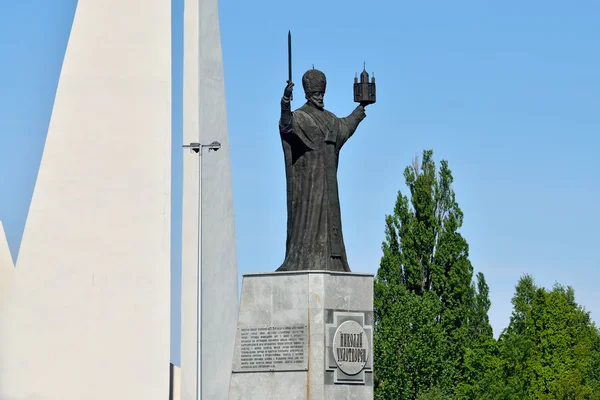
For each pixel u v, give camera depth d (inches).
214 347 1893.5
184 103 1910.7
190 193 1888.5
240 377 1398.9
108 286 1822.1
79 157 1839.3
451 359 3186.5
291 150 1448.1
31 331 1817.2
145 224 1830.7
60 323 1819.6
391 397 3034.0
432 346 3048.7
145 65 1852.9
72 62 1852.9
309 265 1411.2
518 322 4042.8
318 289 1386.6
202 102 1936.5
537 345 3280.0
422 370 3031.5
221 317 1911.9
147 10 1861.5
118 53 1854.1
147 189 1834.4
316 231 1425.9
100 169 1836.9
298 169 1445.6
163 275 1823.3
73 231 1830.7
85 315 1817.2
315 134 1440.7
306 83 1469.0
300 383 1375.5
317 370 1375.5
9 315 1819.6
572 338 3270.2
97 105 1845.5
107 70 1849.2
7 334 1815.9
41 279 1824.6
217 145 1638.8
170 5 1866.4
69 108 1845.5
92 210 1831.9
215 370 1883.6
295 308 1390.3
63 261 1825.8
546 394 3208.7
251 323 1403.8
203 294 1899.6
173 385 1852.9
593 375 3964.1
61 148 1841.8
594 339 4151.1
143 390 1804.9
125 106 1845.5
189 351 1852.9
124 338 1814.7
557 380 3218.5
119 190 1834.4
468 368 3149.6
